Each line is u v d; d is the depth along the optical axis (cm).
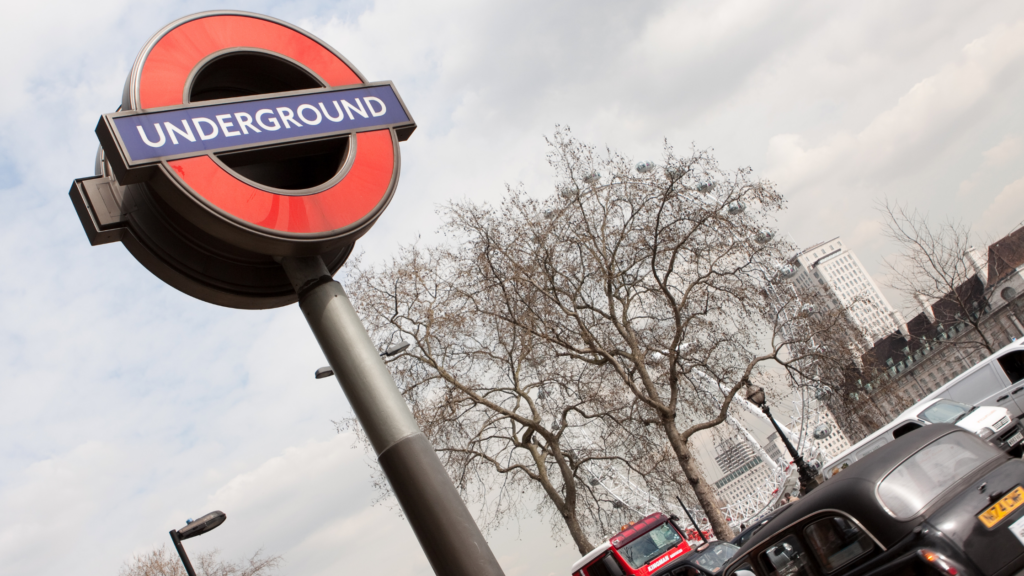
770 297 2447
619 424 2580
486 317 2655
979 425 1330
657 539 1858
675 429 2398
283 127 607
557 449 2697
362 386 563
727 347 2492
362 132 646
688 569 1592
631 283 2592
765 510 2991
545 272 2527
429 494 530
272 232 559
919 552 554
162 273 597
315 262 608
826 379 2398
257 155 593
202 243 590
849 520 610
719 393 2570
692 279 2544
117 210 579
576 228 2594
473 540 520
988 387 1667
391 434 548
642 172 2631
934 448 629
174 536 1389
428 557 530
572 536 2647
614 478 2856
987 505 571
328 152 650
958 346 3566
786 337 2434
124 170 519
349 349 574
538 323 2603
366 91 671
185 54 598
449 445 2703
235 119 586
